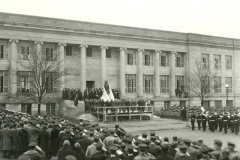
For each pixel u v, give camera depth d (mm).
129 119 38281
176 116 42719
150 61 55094
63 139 13523
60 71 42031
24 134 16656
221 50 62562
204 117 32000
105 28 49750
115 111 38000
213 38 61312
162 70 56062
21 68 42750
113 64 51875
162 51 56312
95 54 50125
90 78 49438
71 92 42781
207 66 59375
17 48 42812
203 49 59875
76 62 48281
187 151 10719
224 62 63031
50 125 17375
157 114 46781
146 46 53688
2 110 32938
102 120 37375
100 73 50219
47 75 37500
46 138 15812
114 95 46625
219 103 61969
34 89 42969
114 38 50469
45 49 42906
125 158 9867
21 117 23453
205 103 59812
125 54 52500
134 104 39750
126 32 51688
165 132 30766
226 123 30312
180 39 56906
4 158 16969
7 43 42281
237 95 64750
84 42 47688
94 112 37688
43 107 43250
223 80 62594
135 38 52188
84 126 19312
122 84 51156
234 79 64688
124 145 10641
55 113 43719
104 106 37125
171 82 56500
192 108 45219
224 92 62688
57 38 45281
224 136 28109
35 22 43688
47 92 37281
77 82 48219
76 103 39562
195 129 33656
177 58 58219
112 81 51594
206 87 50500
